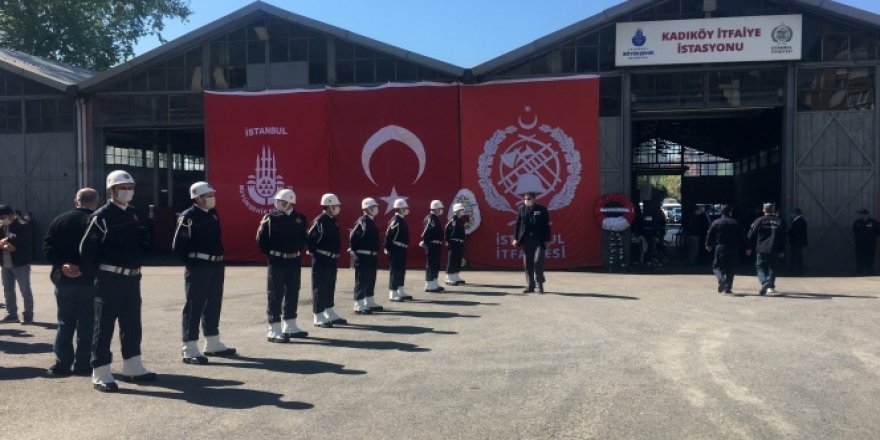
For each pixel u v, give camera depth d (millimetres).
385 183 21750
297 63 22875
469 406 6441
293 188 22375
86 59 45750
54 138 24203
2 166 24484
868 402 6555
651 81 20625
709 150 36656
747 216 27781
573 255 20547
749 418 6055
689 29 20094
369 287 12500
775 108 20531
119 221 7215
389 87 21781
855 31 19641
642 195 34906
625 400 6617
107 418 6137
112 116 24016
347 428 5816
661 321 11133
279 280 9750
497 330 10406
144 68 23750
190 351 8352
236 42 23266
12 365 8289
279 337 9633
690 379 7410
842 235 19750
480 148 21188
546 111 20828
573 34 20719
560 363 8172
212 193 8602
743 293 14734
